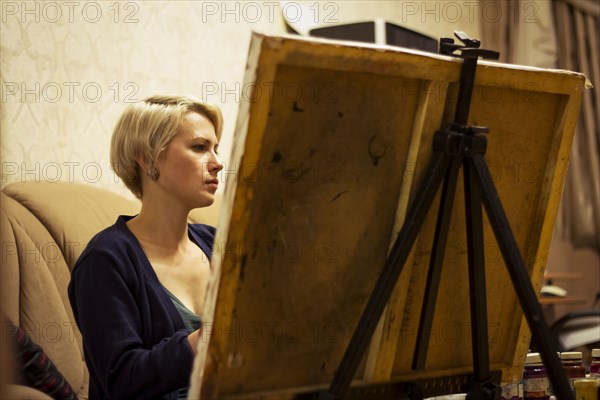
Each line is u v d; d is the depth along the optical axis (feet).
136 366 4.56
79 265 5.10
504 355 4.13
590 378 4.61
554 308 14.35
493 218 3.45
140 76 8.87
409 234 3.32
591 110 14.46
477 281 3.59
